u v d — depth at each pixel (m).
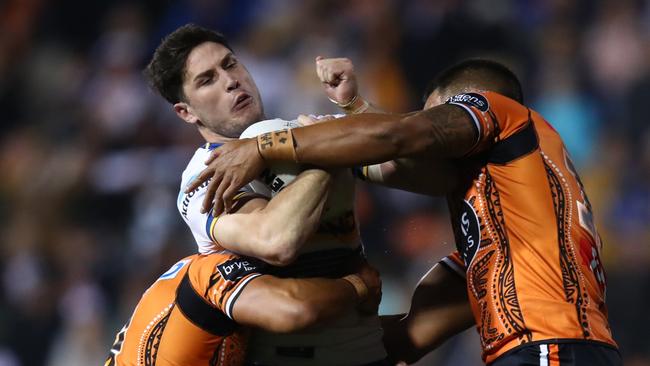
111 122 39.34
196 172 14.59
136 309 15.05
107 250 35.62
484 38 39.12
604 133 37.41
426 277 16.02
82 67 42.44
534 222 13.88
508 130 14.24
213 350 14.36
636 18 39.88
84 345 34.03
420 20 39.66
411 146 13.42
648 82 38.34
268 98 38.19
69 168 37.94
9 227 36.84
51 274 35.66
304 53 39.25
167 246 34.09
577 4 40.47
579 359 13.33
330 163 13.38
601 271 14.38
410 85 38.88
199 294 14.20
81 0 43.66
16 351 34.56
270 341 14.44
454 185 14.62
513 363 13.55
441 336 15.74
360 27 39.69
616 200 35.50
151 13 43.41
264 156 13.38
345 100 15.50
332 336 14.34
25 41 43.19
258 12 41.94
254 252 13.40
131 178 37.06
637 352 32.75
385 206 33.41
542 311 13.51
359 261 14.52
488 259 14.03
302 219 13.28
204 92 15.69
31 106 41.81
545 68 38.84
